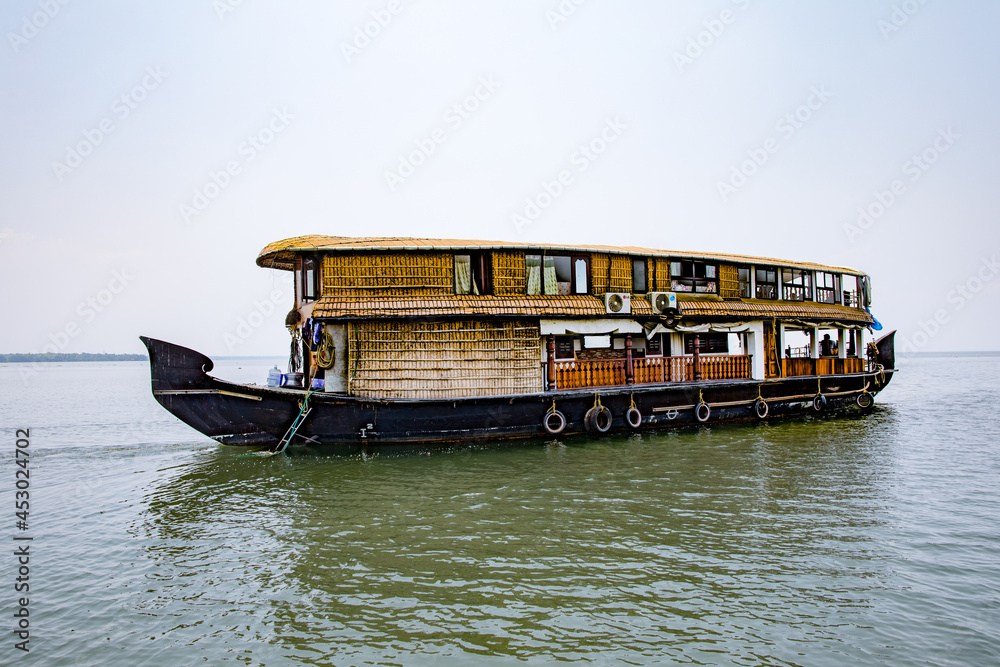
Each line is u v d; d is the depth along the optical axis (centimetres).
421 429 1532
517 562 824
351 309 1466
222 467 1388
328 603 719
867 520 987
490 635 641
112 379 7944
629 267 1852
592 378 1739
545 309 1623
